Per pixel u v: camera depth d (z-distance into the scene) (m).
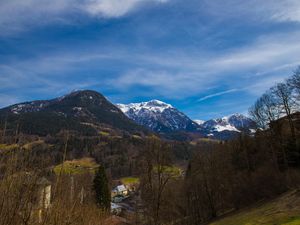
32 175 7.58
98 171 68.69
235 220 48.50
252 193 60.41
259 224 38.88
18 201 7.20
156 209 50.06
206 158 69.06
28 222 7.24
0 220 6.92
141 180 52.03
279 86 64.12
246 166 72.62
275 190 56.72
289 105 62.81
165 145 51.97
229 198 66.19
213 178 67.56
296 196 46.44
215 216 65.69
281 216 39.34
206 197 69.12
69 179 9.46
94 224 16.28
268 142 68.38
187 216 67.75
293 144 63.31
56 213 7.97
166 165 51.28
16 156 7.49
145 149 51.78
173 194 64.44
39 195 7.62
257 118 69.44
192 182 68.38
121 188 117.00
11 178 7.27
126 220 56.38
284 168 64.06
